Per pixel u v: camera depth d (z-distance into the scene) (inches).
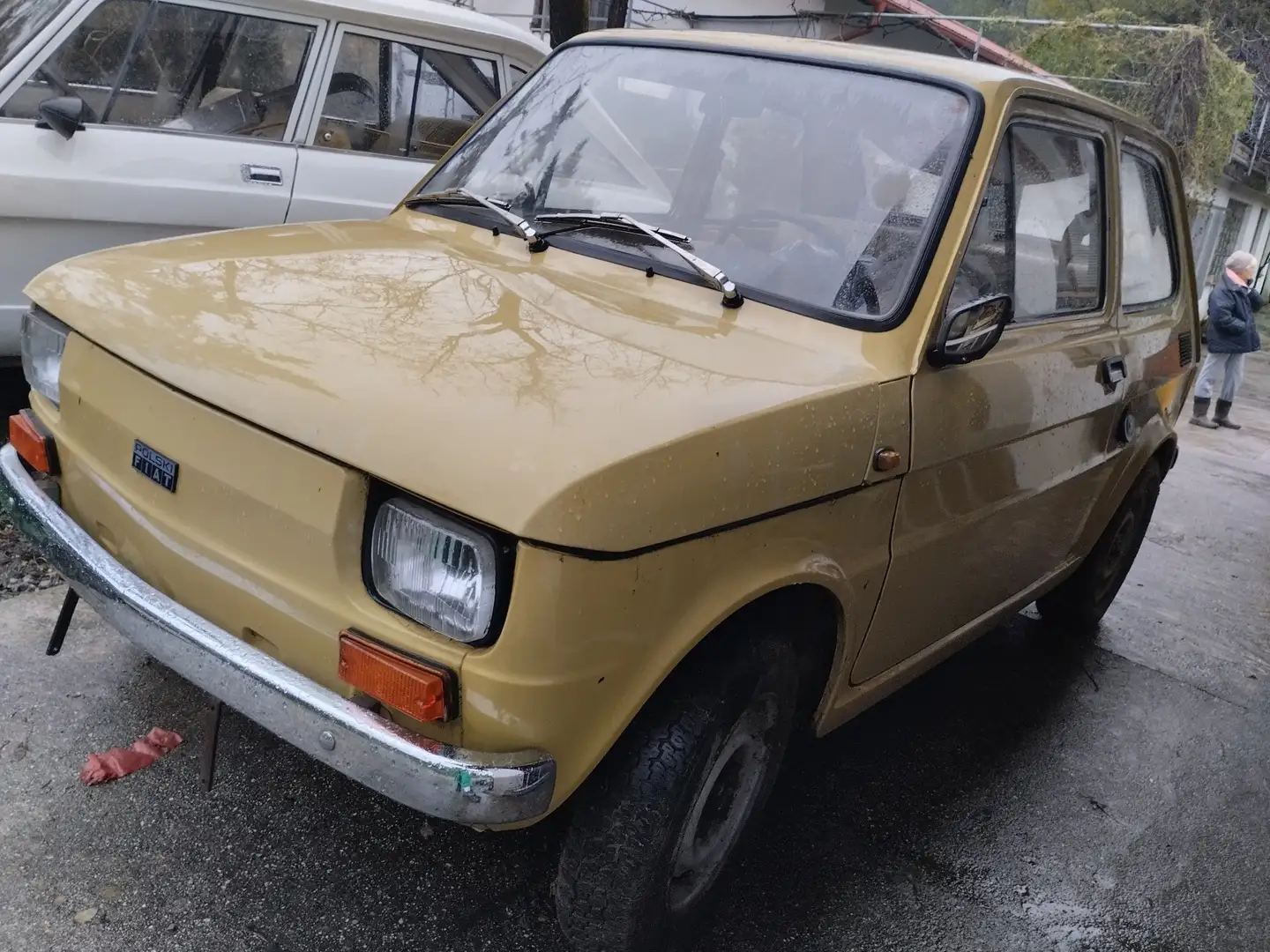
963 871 118.9
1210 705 171.3
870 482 93.1
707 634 85.0
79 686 121.4
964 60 119.6
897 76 111.7
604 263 105.0
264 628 78.7
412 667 71.2
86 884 95.4
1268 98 770.2
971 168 104.3
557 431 72.2
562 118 125.0
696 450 76.1
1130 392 145.6
